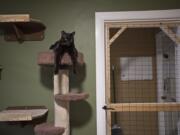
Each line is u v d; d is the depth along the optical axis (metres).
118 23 2.28
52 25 2.28
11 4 2.29
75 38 2.28
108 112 2.23
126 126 2.26
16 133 2.24
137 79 2.27
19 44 2.28
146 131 2.25
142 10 2.26
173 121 2.24
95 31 2.26
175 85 2.25
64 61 1.93
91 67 2.27
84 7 2.29
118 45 2.28
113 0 2.27
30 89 2.27
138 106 2.21
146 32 2.28
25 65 2.28
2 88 2.27
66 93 2.04
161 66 2.27
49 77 2.27
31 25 2.18
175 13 2.23
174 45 2.27
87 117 2.24
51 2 2.29
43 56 1.96
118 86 2.28
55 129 1.90
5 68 2.27
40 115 1.94
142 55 2.28
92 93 2.26
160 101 2.26
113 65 2.28
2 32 2.28
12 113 1.93
